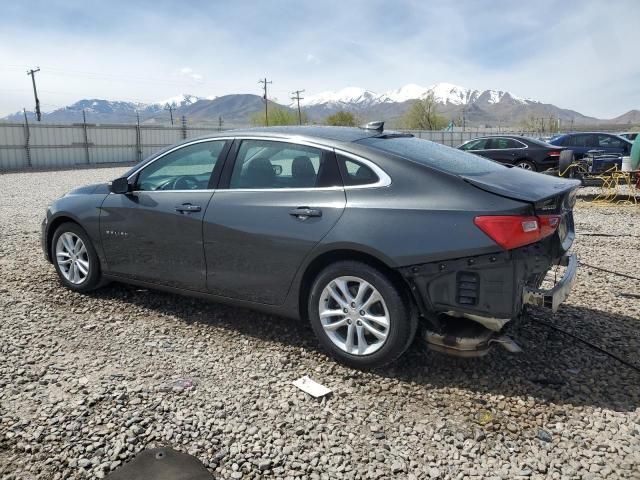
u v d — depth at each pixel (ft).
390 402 10.86
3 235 26.55
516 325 13.69
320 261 12.36
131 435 9.52
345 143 12.57
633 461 9.00
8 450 9.10
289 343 13.55
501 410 10.58
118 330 14.25
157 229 14.67
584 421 10.17
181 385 11.34
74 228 16.72
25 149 94.17
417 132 161.68
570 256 12.85
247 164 13.66
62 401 10.60
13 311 15.39
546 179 12.78
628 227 30.35
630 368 12.23
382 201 11.55
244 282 13.39
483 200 10.82
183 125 129.18
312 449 9.30
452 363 12.46
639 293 17.46
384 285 11.34
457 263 10.73
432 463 8.99
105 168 92.32
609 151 51.80
